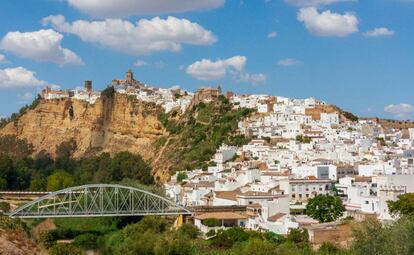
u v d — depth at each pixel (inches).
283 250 5703.7
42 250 4854.8
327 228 6550.2
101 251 7785.4
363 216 7160.4
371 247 4726.9
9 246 4530.0
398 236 4618.6
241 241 6752.0
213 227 7716.5
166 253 6117.1
